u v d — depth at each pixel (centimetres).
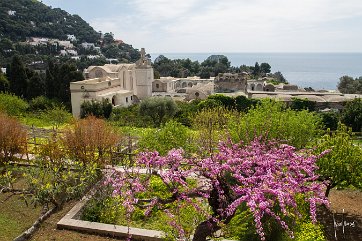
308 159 716
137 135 2345
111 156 1539
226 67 13625
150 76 7394
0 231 1092
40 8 18400
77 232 1084
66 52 15175
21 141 1662
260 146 746
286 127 1484
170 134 1605
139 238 1032
